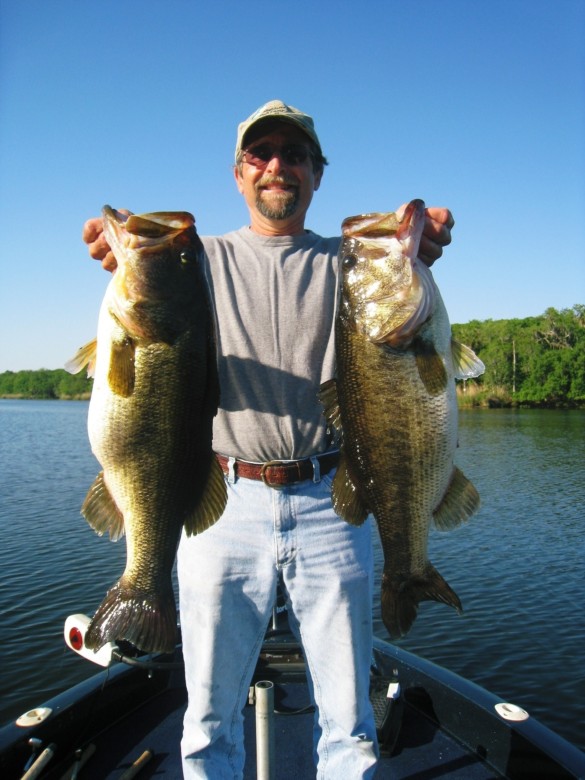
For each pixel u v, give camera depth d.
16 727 3.52
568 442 35.28
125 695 4.13
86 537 15.73
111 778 3.57
